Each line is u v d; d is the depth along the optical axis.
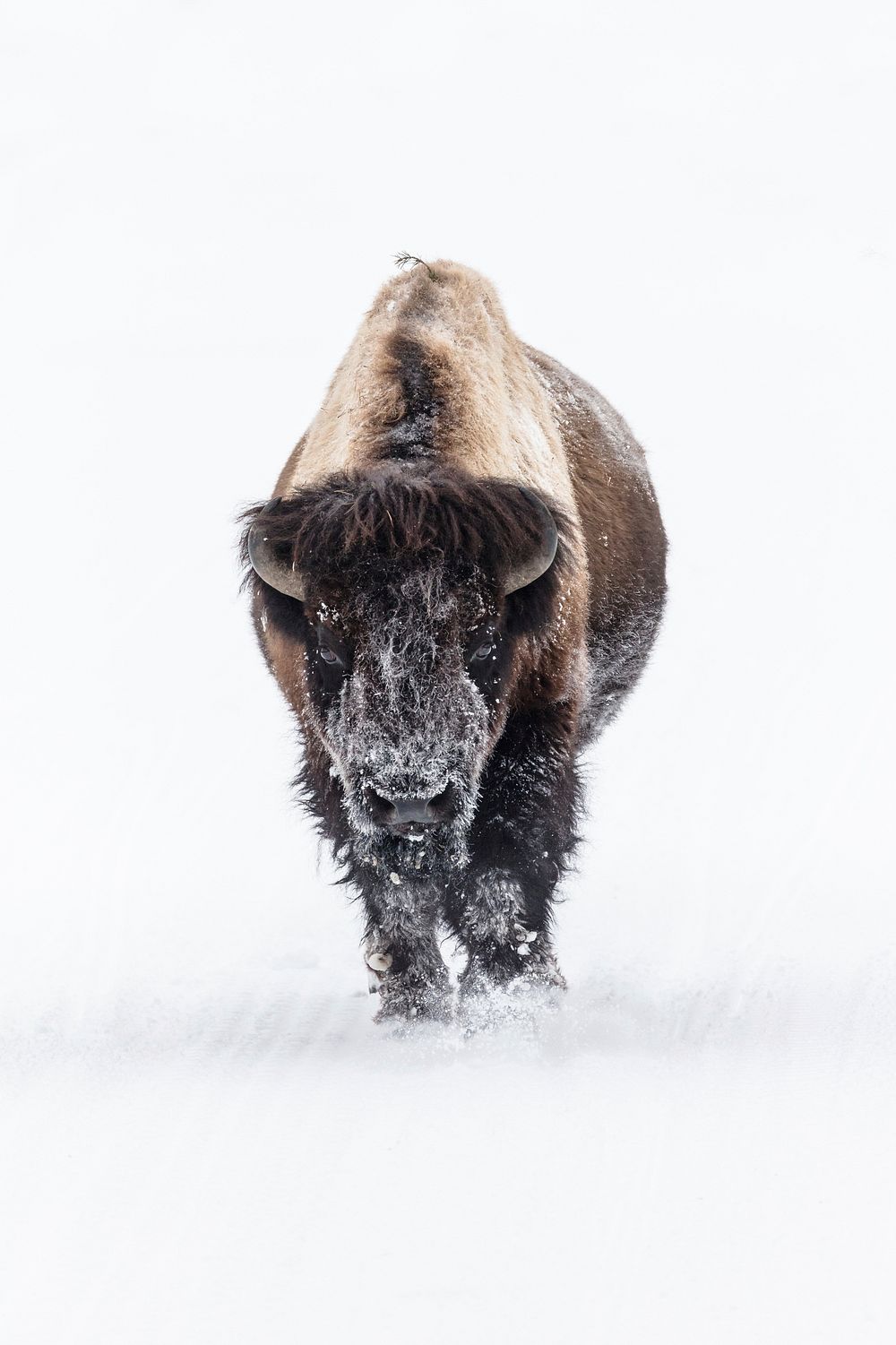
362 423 27.28
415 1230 16.95
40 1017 28.86
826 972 28.98
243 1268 16.31
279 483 33.22
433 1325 15.05
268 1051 25.38
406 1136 19.80
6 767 55.38
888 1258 15.88
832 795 47.81
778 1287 15.48
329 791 26.50
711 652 67.56
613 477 35.03
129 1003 29.92
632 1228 16.78
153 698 63.94
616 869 40.56
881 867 39.31
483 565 24.12
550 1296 15.49
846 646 68.00
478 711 24.05
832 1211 16.94
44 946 35.59
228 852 45.22
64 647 72.19
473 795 24.41
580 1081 21.98
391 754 23.20
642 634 35.94
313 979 31.89
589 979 29.33
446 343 28.33
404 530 23.58
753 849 42.25
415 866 25.55
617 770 51.97
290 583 24.88
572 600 27.86
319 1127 20.39
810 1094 20.84
